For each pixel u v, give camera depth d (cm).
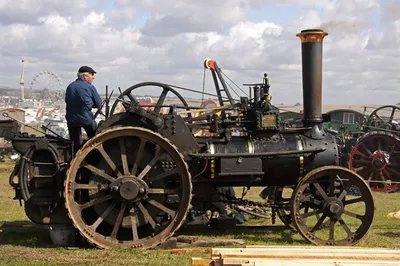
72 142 808
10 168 2344
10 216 1118
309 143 852
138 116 800
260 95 866
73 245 798
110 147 796
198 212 858
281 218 933
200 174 831
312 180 823
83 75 822
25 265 678
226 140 838
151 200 780
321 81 875
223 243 799
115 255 731
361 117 2136
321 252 603
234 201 893
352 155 1695
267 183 864
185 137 812
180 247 782
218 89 1050
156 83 859
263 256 568
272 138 852
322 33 870
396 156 1698
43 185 793
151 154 800
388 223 1057
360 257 580
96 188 767
